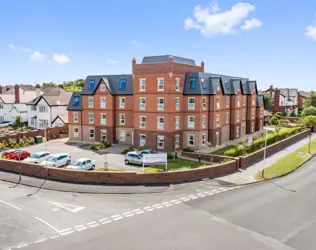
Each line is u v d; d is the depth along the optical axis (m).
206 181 28.92
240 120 56.66
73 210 21.95
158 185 27.70
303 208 22.30
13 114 75.56
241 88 56.09
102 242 17.09
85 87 53.38
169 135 43.09
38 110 66.69
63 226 19.25
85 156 41.12
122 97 49.72
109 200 24.06
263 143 43.22
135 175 28.03
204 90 44.94
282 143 46.06
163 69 42.56
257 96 64.19
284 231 18.55
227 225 19.33
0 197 24.77
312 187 27.34
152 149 44.22
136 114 45.47
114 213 21.38
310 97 93.62
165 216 20.81
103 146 46.97
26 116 75.62
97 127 52.12
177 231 18.45
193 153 39.78
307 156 40.22
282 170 32.75
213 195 25.20
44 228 18.97
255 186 27.70
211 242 17.08
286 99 103.44
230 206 22.67
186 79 45.41
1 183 28.69
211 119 46.56
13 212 21.59
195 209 22.08
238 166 33.38
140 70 44.59
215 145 47.72
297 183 28.61
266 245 16.80
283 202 23.52
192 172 29.31
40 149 46.56
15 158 38.91
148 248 16.39
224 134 51.50
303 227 19.12
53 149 46.56
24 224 19.58
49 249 16.34
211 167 30.30
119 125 50.50
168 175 28.53
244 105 58.44
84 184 27.97
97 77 52.84
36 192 26.06
